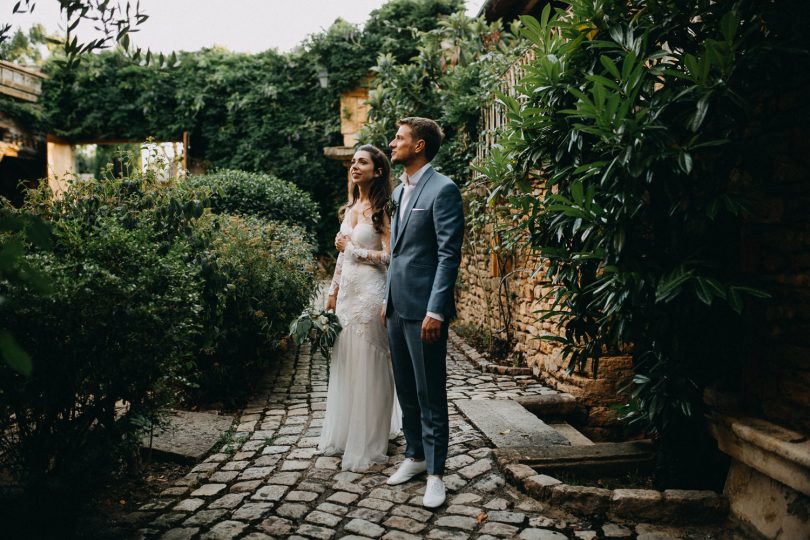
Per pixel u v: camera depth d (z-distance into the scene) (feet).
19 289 7.04
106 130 46.88
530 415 13.51
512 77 20.31
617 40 9.07
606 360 15.25
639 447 11.45
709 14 8.76
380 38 43.73
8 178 48.55
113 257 8.18
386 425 11.36
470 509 9.16
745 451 8.63
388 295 10.26
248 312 15.38
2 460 8.33
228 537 8.15
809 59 7.98
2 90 39.88
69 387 8.14
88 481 8.42
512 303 20.85
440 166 27.71
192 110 46.47
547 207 11.11
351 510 9.12
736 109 8.45
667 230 10.10
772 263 8.84
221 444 12.13
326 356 11.18
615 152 8.93
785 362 8.55
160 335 8.34
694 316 9.41
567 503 9.17
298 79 46.19
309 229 37.24
